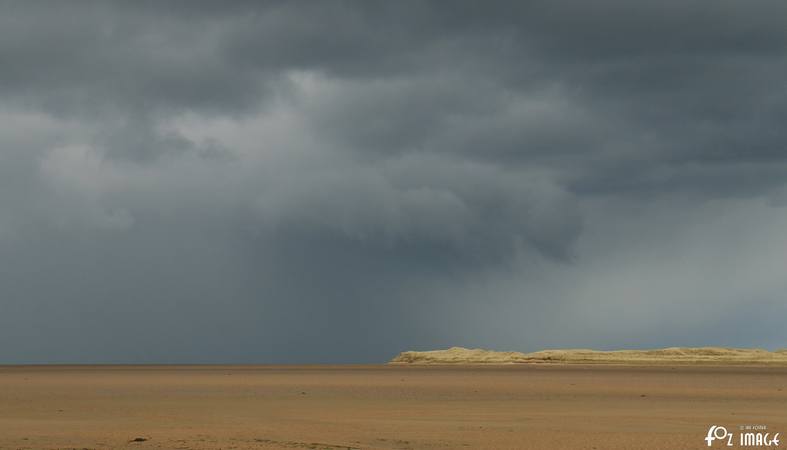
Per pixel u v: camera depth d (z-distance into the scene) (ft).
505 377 424.87
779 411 181.37
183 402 212.64
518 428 144.87
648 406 197.26
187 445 121.08
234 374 521.24
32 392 262.88
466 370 635.66
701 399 223.10
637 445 121.90
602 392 259.19
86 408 191.62
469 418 164.66
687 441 126.21
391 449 118.01
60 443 123.34
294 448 117.91
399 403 208.64
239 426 147.84
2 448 117.80
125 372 600.80
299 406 197.77
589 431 139.64
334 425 149.69
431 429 142.61
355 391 268.82
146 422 155.84
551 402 212.64
